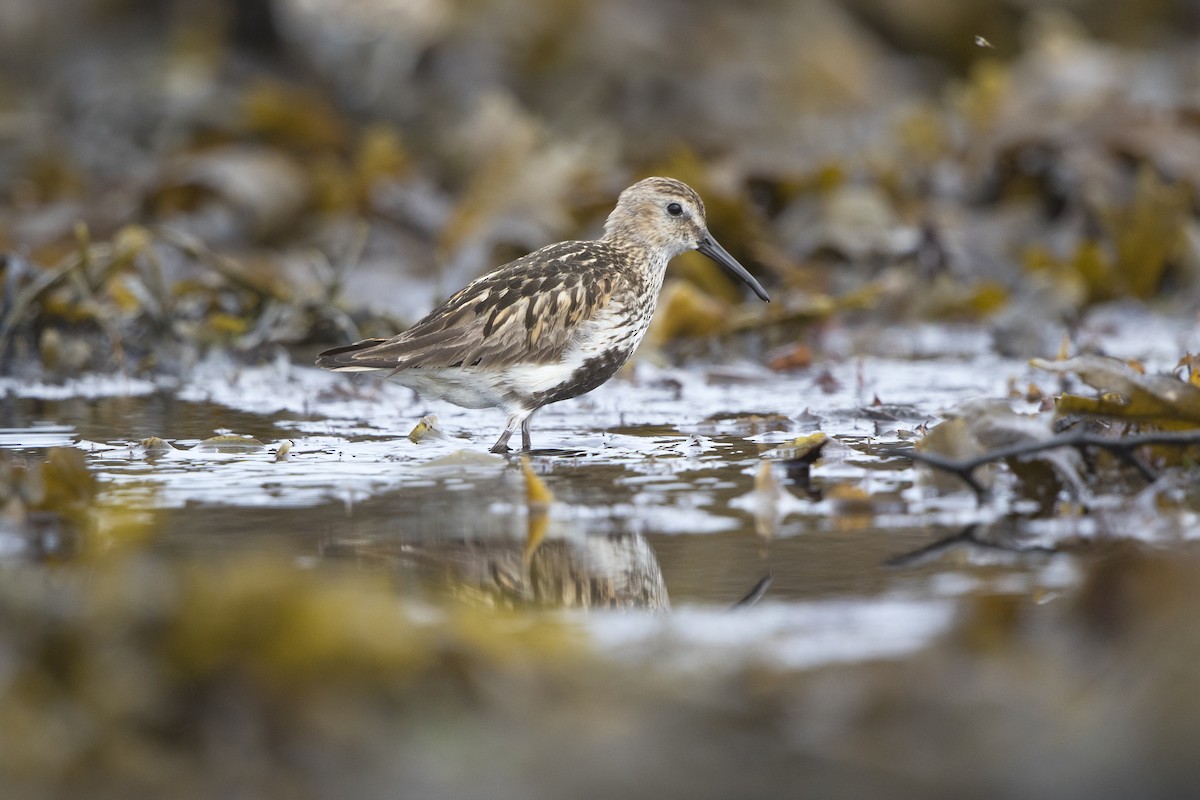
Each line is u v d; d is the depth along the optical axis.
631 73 30.17
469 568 8.42
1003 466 10.02
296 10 31.81
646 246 14.52
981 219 22.14
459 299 13.02
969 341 18.84
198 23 30.70
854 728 6.01
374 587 7.93
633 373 16.45
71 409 14.42
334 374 16.44
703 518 9.62
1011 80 25.91
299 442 12.54
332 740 5.88
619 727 6.00
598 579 8.18
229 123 26.70
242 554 8.63
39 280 16.50
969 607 7.47
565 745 5.87
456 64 30.09
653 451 12.05
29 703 5.98
